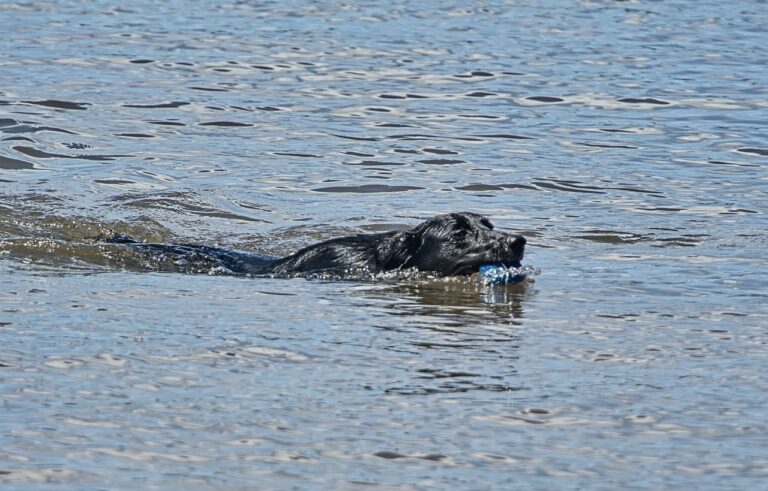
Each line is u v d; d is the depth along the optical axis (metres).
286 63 92.88
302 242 51.41
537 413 29.25
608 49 101.12
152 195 58.00
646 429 28.31
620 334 36.50
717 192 59.62
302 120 75.56
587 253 48.41
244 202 57.41
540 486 25.06
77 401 29.23
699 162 66.25
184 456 26.22
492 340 35.69
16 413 28.28
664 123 76.12
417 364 33.03
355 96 82.44
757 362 33.59
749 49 101.88
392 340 35.44
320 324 37.06
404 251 45.41
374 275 44.84
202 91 82.81
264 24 110.19
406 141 70.44
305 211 56.12
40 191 57.97
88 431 27.41
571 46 102.19
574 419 28.91
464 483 25.16
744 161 66.56
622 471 25.91
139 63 91.38
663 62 95.94
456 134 72.38
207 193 58.56
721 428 28.41
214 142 69.62
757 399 30.45
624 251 48.75
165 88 83.31
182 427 27.83
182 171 63.03
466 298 41.12
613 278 44.16
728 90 85.94
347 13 117.38
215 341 34.56
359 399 30.00
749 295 41.50
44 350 33.09
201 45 99.12
